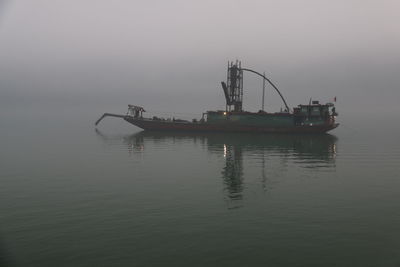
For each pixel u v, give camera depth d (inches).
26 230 712.4
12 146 2573.8
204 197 985.5
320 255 591.2
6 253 603.8
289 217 792.3
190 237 671.8
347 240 653.3
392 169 1471.5
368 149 2284.7
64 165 1621.6
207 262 568.7
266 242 645.9
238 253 600.1
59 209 861.8
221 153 2071.9
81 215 812.0
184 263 564.7
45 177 1304.1
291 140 2945.4
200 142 2787.9
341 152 2116.1
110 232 699.4
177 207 880.9
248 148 2345.0
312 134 3422.7
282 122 3469.5
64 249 618.5
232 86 3548.2
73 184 1173.1
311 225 737.0
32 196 997.8
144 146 2514.8
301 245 631.8
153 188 1108.5
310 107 3417.8
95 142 2874.0
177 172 1413.6
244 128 3526.1
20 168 1528.1
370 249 613.0
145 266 555.8
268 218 785.6
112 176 1326.3
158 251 608.4
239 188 1105.4
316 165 1593.3
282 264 560.7
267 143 2694.4
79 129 5029.5
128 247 625.9
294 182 1197.1
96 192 1050.7
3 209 862.5
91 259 578.9
